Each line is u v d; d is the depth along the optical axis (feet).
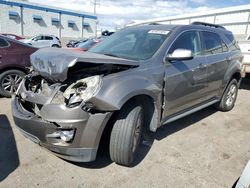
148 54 10.63
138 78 9.15
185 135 12.74
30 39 71.72
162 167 9.78
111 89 8.20
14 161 9.69
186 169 9.73
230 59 15.37
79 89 8.07
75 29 126.11
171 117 11.52
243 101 19.99
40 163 9.64
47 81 9.15
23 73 17.78
